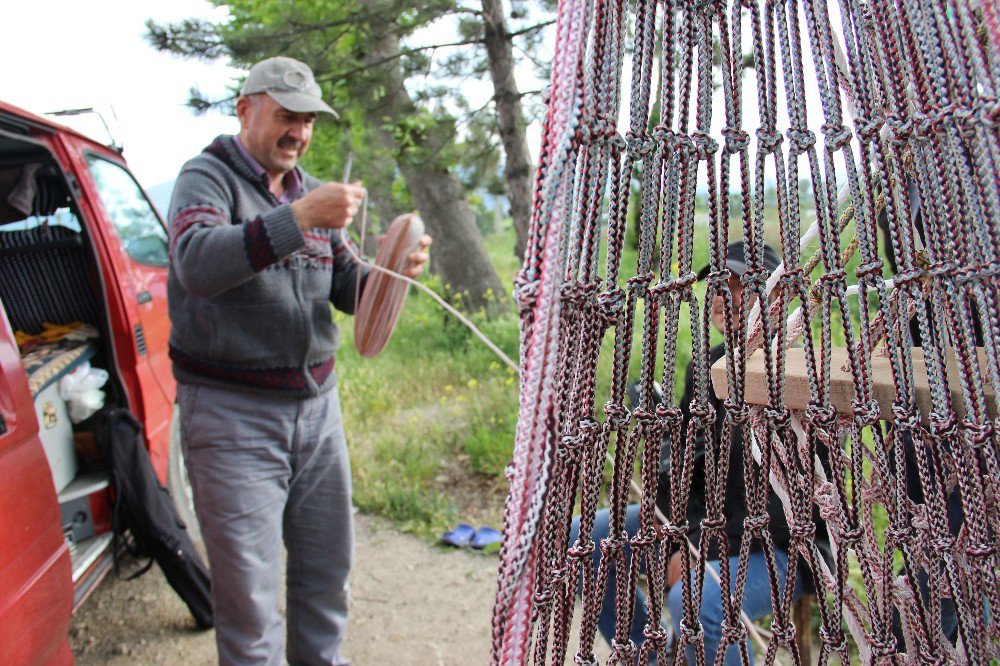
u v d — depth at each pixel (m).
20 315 3.35
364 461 4.81
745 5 1.00
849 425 1.12
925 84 0.92
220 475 2.23
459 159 6.14
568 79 0.86
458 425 5.42
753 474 1.12
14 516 2.03
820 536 2.09
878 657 1.11
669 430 1.02
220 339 2.21
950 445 0.99
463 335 7.72
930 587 1.07
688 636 1.10
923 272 0.98
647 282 0.97
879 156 0.99
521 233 5.93
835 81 1.00
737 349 1.06
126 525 3.03
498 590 0.89
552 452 0.87
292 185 2.51
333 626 2.58
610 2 0.90
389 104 5.99
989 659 1.02
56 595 2.19
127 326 3.30
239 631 2.27
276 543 2.35
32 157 3.25
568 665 2.80
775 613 1.15
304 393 2.33
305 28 5.83
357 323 2.55
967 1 0.87
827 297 1.04
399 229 2.49
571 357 0.93
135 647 3.15
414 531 4.09
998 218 0.88
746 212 1.02
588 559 1.01
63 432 3.01
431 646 3.14
